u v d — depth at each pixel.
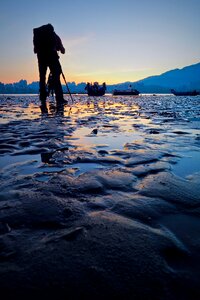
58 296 0.88
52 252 1.13
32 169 2.60
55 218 1.48
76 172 2.48
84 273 0.98
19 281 0.95
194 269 1.02
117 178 2.25
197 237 1.28
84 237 1.25
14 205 1.68
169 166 2.68
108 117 9.07
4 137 4.53
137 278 0.96
